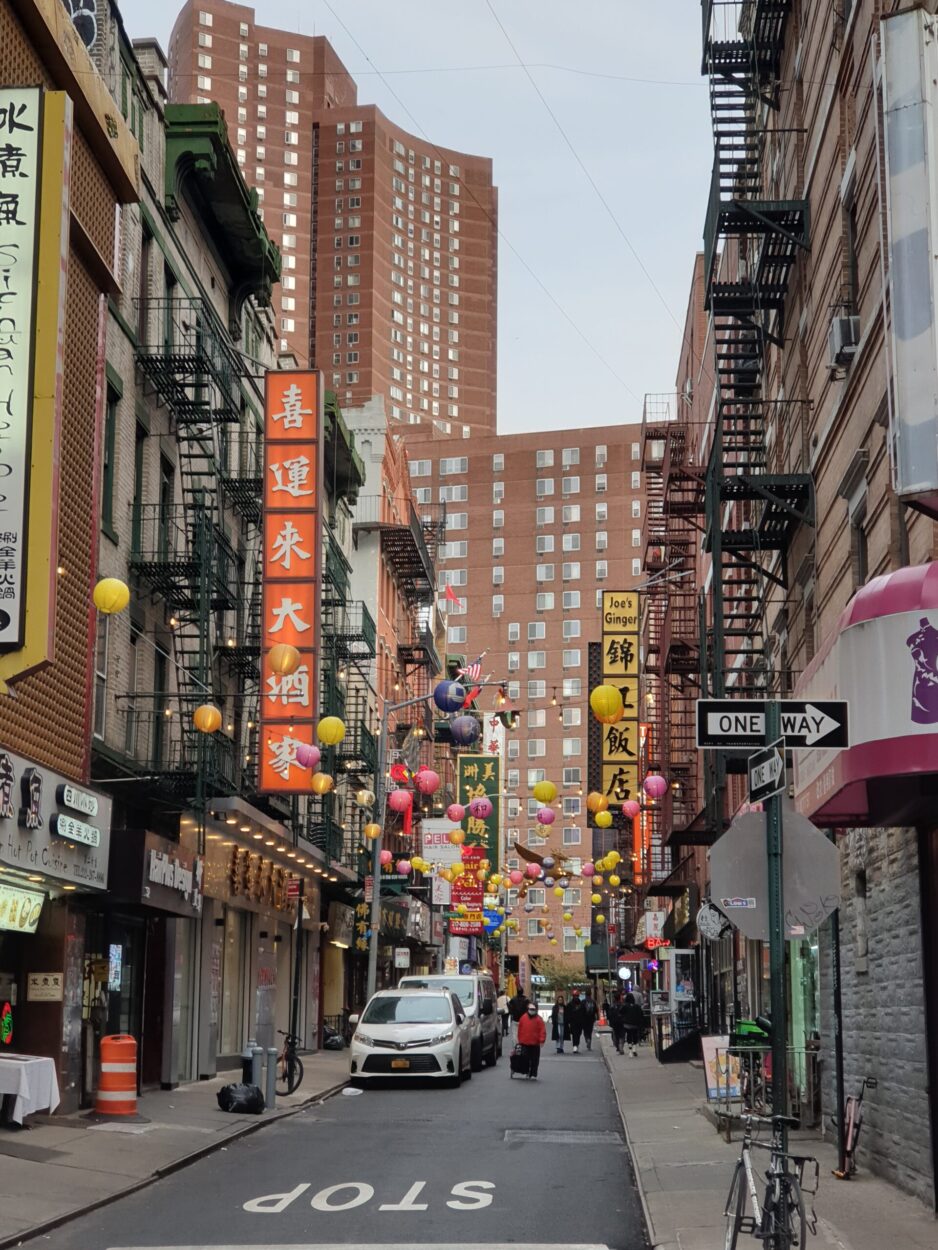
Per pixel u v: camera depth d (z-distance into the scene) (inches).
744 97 1127.0
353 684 2065.7
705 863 1743.4
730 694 1242.6
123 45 1077.1
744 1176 395.2
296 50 7386.8
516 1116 935.7
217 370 1120.2
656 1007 1957.4
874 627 464.8
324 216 7416.3
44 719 808.9
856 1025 688.4
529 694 5585.6
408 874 1977.1
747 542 1036.5
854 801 563.8
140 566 1067.9
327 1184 624.7
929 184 441.7
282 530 1314.0
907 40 452.1
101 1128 780.6
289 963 1630.2
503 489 5782.5
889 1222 505.0
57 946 848.9
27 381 616.7
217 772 1113.4
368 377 7317.9
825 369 847.1
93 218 886.4
